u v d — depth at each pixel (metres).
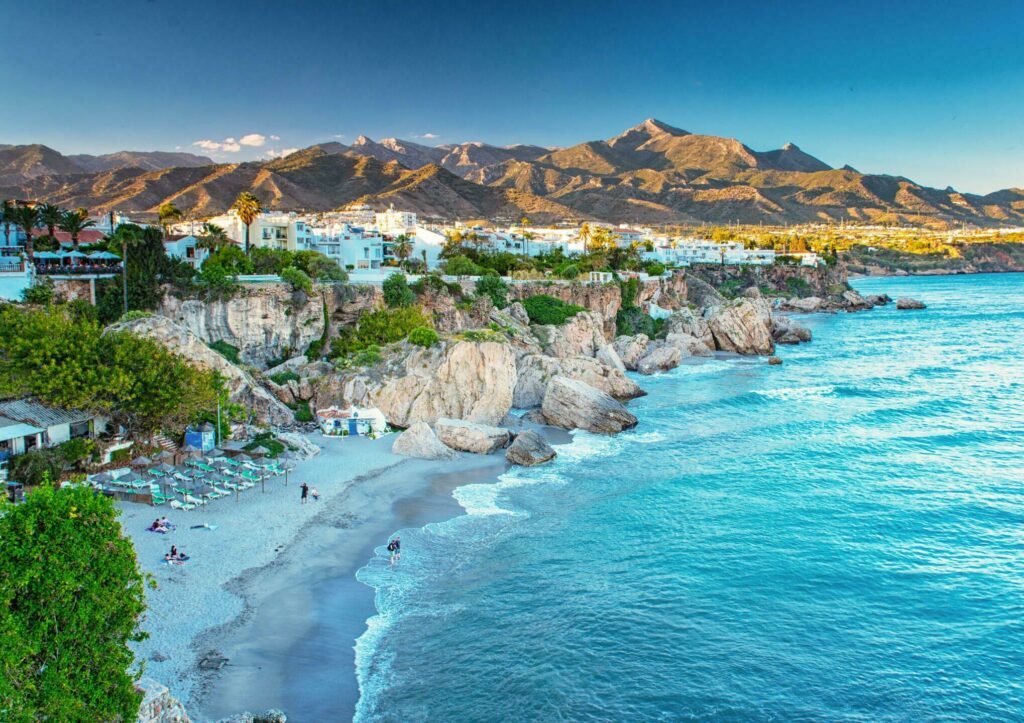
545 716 29.64
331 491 52.84
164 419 54.56
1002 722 29.64
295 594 37.94
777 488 56.62
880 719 29.89
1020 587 40.28
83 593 22.59
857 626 36.66
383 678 31.73
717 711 30.22
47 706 20.77
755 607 38.41
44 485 23.91
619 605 38.41
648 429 76.00
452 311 107.62
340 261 147.38
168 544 41.81
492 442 65.94
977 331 161.62
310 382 75.94
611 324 138.50
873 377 105.25
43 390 49.72
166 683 29.72
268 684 30.58
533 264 155.75
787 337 147.62
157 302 80.38
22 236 88.81
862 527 48.66
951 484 57.09
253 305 85.69
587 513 51.22
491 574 41.75
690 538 46.97
